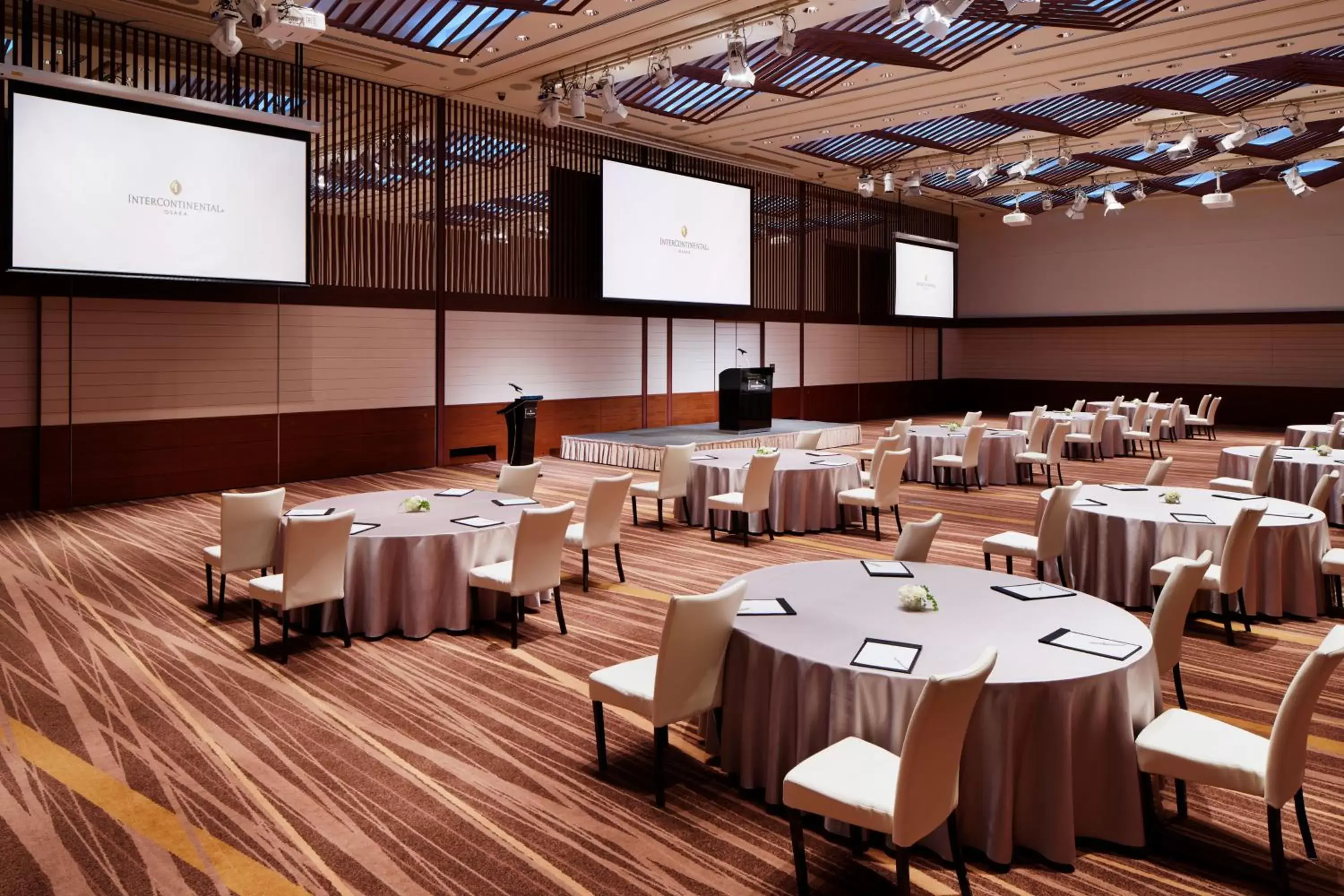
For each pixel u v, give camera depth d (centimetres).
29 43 827
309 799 335
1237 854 300
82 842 304
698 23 873
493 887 280
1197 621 562
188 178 905
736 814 326
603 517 626
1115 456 1413
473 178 1226
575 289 1359
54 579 643
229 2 698
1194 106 1141
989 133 1378
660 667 319
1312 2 802
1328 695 444
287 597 473
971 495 1054
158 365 978
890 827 249
